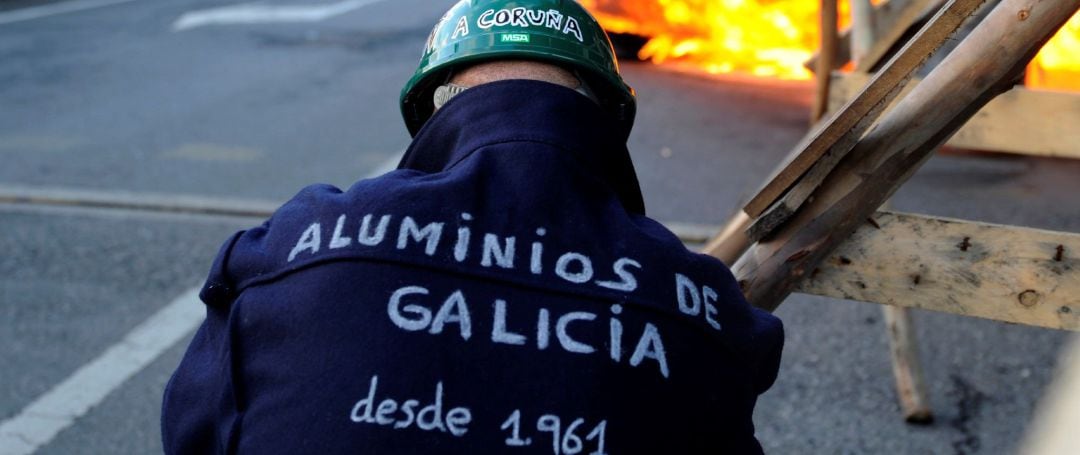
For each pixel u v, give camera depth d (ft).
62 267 14.80
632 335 3.35
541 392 3.23
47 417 11.00
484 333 3.29
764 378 3.84
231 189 18.01
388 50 29.63
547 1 4.07
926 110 4.17
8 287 14.16
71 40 32.32
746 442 3.57
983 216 15.99
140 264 14.88
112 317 13.26
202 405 3.60
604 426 3.23
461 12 4.14
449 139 3.85
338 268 3.39
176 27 33.88
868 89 4.03
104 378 11.75
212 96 24.76
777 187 4.46
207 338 3.75
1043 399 10.50
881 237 4.62
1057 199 16.52
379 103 23.63
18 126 22.52
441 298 3.32
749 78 25.00
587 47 4.03
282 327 3.39
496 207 3.51
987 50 4.02
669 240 3.66
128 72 27.66
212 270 3.70
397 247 3.40
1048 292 4.50
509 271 3.38
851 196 4.40
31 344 12.55
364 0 38.55
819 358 11.68
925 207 16.34
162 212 17.04
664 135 20.54
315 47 30.27
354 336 3.28
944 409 10.56
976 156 18.49
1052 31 3.95
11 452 10.39
